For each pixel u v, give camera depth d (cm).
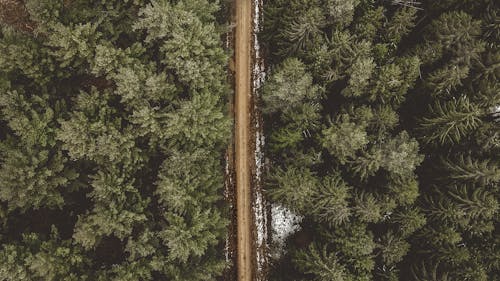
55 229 2247
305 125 2536
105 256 2539
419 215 2467
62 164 2227
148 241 2327
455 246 2448
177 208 2280
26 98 2258
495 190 2441
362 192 2494
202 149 2331
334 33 2422
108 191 2219
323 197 2466
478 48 2409
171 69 2386
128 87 2148
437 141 2595
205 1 2325
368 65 2333
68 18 2245
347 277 2375
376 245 2462
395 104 2556
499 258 2428
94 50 2202
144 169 2452
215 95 2427
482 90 2477
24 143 2205
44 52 2216
